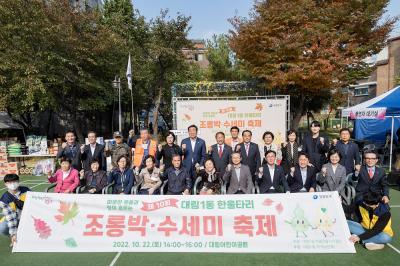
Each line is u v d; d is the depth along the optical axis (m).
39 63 13.36
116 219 5.03
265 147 7.04
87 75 15.14
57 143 12.54
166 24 18.22
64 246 4.92
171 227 4.96
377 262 4.34
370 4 13.05
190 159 6.81
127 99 21.17
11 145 12.09
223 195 5.04
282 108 10.42
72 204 5.11
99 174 6.46
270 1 13.72
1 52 13.74
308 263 4.34
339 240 4.74
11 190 5.24
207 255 4.66
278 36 12.99
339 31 13.16
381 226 4.67
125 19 19.75
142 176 6.27
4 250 4.96
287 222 4.88
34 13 13.34
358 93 30.92
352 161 6.59
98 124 23.72
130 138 8.88
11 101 14.64
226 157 6.73
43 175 11.53
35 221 5.05
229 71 21.50
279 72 12.60
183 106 10.79
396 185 8.84
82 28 15.31
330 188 5.83
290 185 6.14
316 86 12.88
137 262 4.45
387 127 16.55
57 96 16.30
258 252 4.73
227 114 10.63
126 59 18.41
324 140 6.89
